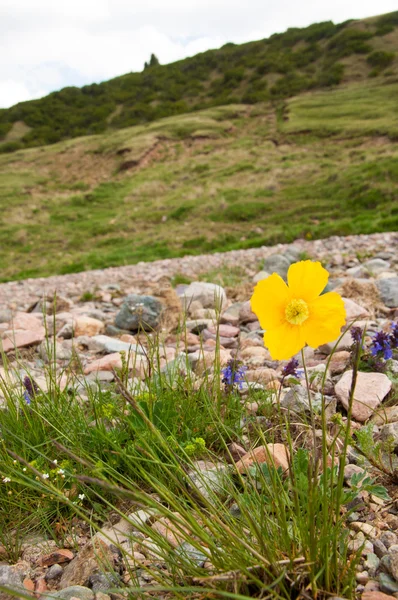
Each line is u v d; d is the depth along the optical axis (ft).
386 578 5.93
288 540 5.72
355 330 9.30
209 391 10.80
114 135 185.06
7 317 27.17
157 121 199.00
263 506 6.63
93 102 260.01
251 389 11.16
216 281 33.55
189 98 245.04
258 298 5.49
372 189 76.64
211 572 5.99
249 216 83.15
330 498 5.91
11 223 104.27
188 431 9.24
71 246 87.40
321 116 159.22
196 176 124.16
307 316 5.38
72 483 8.20
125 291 35.73
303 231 60.70
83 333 22.22
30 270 72.49
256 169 114.42
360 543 6.55
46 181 150.30
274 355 5.40
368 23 248.32
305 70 233.96
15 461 8.34
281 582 5.23
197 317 22.36
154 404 9.48
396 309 19.25
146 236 83.56
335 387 10.98
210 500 7.40
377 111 150.61
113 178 145.18
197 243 73.36
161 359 15.12
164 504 7.66
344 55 228.02
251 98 215.10
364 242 43.93
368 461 8.39
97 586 6.52
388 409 10.24
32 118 245.65
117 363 15.29
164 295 23.70
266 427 9.69
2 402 10.98
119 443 8.66
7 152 217.97
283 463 8.01
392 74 197.36
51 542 7.73
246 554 5.69
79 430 9.34
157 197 113.91
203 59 278.46
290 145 138.00
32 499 8.23
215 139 162.09
